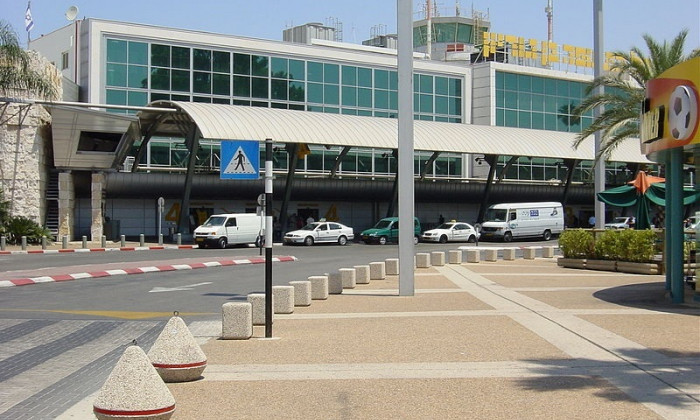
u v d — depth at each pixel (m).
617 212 71.44
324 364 9.78
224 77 57.03
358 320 13.91
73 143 41.94
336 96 62.06
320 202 57.97
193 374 8.82
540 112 72.06
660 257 24.30
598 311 14.56
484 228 54.44
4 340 12.32
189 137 46.06
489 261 32.09
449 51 81.56
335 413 7.36
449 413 7.27
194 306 16.88
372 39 80.19
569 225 69.00
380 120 54.41
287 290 15.11
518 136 59.41
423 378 8.83
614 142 31.48
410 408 7.49
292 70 60.12
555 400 7.68
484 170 68.25
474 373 9.05
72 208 44.47
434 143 53.47
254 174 12.31
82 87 53.41
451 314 14.45
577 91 74.69
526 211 55.22
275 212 55.81
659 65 29.41
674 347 10.59
